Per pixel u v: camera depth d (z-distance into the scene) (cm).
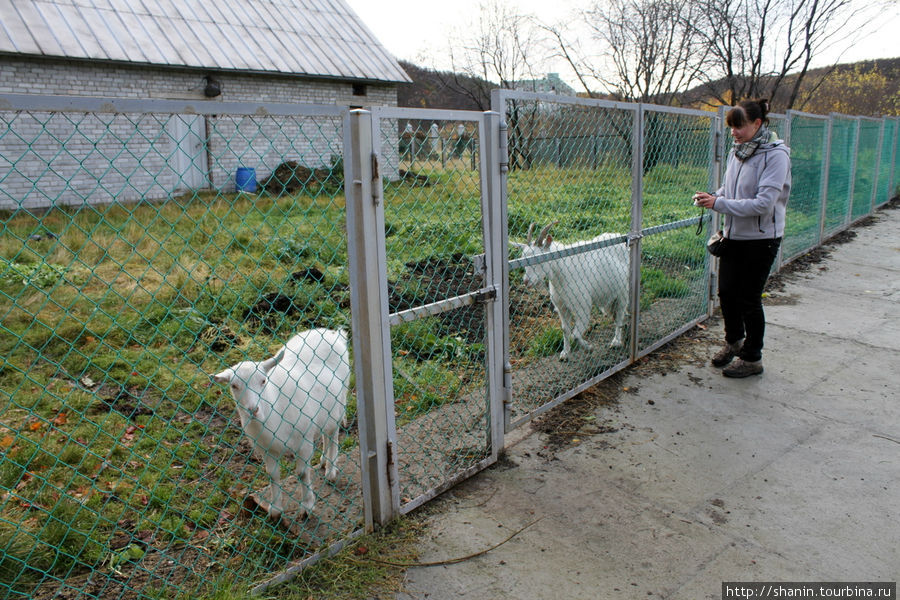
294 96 1653
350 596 253
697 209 607
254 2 1758
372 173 258
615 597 254
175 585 249
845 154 1025
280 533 281
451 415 416
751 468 354
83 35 1331
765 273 455
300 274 655
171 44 1459
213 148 1181
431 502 320
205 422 399
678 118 530
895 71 2297
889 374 484
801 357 521
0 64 1203
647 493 330
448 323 606
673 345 552
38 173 1048
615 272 505
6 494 309
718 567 271
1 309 540
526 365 498
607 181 489
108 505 305
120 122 1100
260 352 512
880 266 838
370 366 273
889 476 342
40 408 402
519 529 298
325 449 330
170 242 630
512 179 469
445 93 3353
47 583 253
